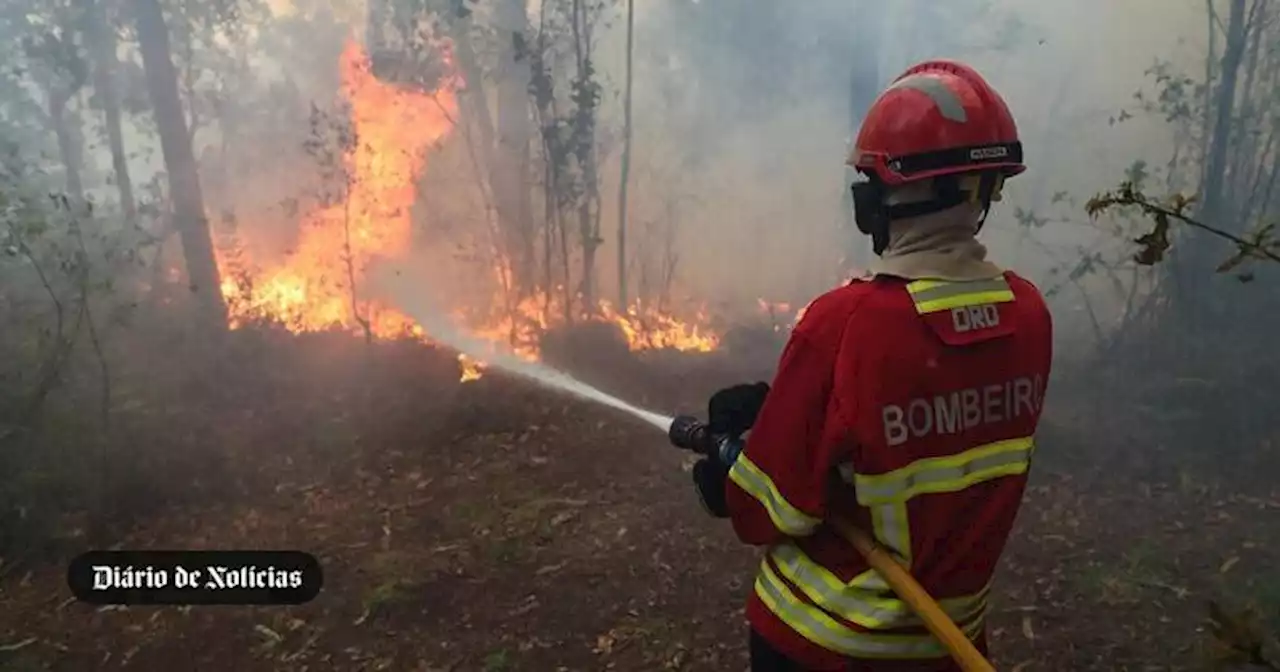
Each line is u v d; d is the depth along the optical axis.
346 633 3.62
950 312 1.64
